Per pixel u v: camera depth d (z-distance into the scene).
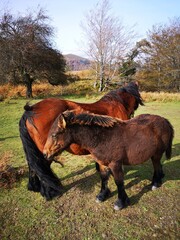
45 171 3.54
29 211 3.52
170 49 23.94
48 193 3.75
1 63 17.02
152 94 16.98
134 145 3.35
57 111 3.54
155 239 2.87
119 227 3.10
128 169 4.81
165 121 3.74
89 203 3.68
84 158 5.52
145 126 3.48
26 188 4.16
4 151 6.22
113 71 25.64
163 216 3.28
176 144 6.33
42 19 23.95
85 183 4.30
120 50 24.27
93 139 3.21
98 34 23.53
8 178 4.42
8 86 21.02
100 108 4.03
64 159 5.49
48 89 21.92
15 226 3.21
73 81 24.95
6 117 10.79
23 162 5.41
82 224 3.20
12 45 17.05
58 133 3.08
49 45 19.06
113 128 3.28
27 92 18.42
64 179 4.49
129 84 4.89
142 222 3.18
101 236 2.96
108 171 3.65
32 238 2.98
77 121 3.10
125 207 3.52
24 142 3.51
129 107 4.73
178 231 2.99
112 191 4.00
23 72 17.95
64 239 2.95
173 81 24.47
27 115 3.48
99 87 23.52
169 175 4.49
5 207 3.63
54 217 3.37
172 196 3.78
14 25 18.12
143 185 4.15
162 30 24.73
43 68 18.19
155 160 3.84
